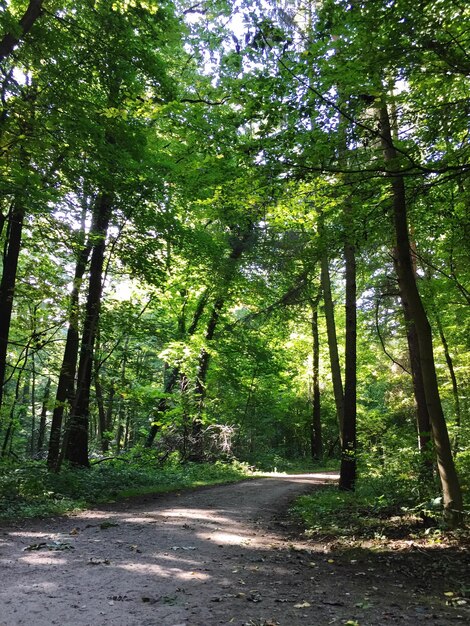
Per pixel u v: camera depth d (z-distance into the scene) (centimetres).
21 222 1267
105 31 1166
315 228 1101
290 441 3703
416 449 1162
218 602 451
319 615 422
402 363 2459
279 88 662
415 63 637
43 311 1482
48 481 1158
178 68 1438
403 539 749
